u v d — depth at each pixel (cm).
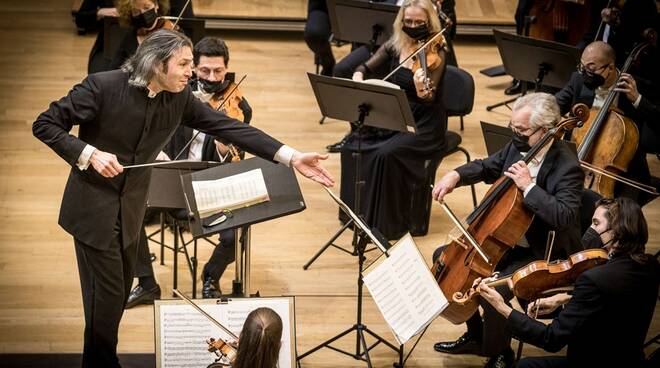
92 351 743
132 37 959
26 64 1380
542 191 725
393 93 844
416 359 816
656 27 1118
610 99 897
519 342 772
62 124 657
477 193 1113
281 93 1345
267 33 1580
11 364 783
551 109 734
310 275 938
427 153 980
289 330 691
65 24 1544
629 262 640
